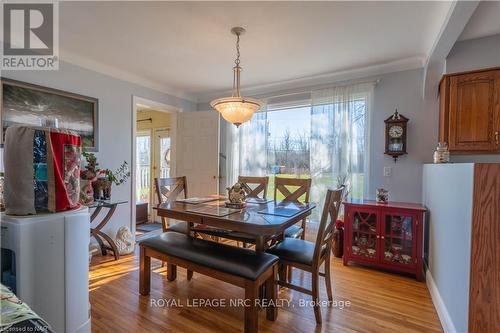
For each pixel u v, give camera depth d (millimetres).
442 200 2072
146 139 5684
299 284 2561
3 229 1331
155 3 1988
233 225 1980
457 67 2557
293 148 3959
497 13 2086
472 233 1412
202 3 1985
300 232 2891
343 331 1838
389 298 2295
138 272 2791
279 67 3320
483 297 1386
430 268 2496
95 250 3275
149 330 1824
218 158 4250
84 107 3158
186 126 4500
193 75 3686
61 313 1447
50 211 1439
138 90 3822
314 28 2354
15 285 1299
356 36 2502
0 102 2482
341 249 3275
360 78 3418
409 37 2514
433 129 3010
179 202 2680
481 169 1388
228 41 2621
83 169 2922
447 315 1817
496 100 2424
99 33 2471
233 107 2428
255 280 1721
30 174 1390
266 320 1970
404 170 3156
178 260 2072
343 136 3418
